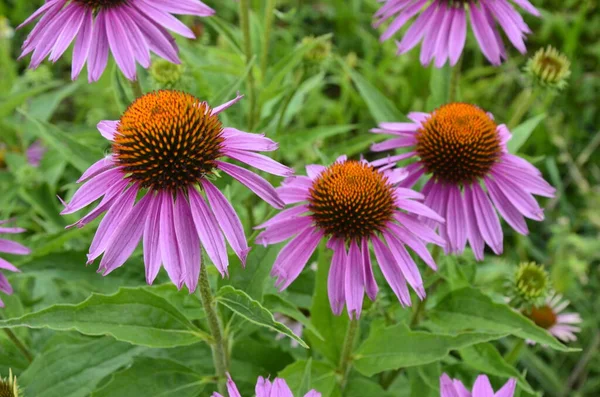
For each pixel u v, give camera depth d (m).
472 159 0.46
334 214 0.43
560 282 0.64
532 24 0.97
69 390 0.45
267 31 0.58
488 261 0.64
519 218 0.46
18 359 0.49
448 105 0.48
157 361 0.44
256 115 0.58
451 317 0.47
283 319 0.53
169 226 0.39
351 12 0.95
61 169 0.63
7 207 0.61
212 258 0.38
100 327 0.41
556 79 0.54
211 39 0.91
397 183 0.46
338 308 0.42
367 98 0.55
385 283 0.48
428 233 0.43
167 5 0.46
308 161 0.65
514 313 0.45
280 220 0.43
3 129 0.69
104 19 0.46
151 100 0.40
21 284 0.54
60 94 0.69
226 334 0.45
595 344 0.63
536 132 0.80
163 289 0.45
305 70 0.61
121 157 0.39
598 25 0.94
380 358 0.45
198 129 0.39
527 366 0.62
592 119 0.87
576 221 0.75
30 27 0.95
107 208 0.39
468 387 0.51
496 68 0.93
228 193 0.47
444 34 0.51
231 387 0.39
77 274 0.48
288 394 0.39
